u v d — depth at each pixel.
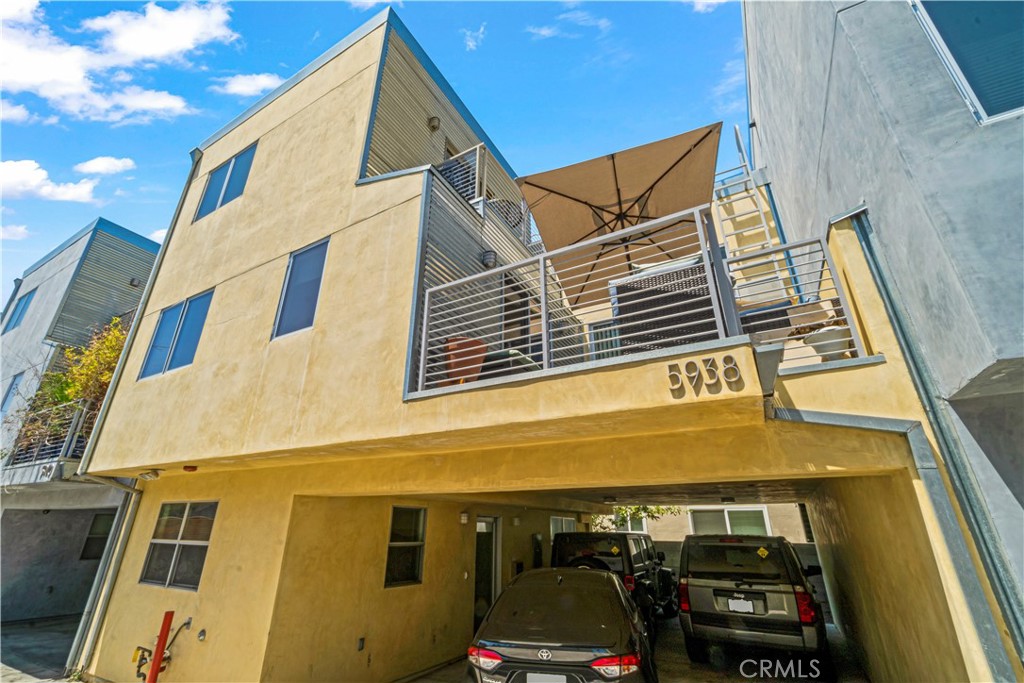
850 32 3.38
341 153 6.81
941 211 2.63
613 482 4.07
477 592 8.84
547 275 5.18
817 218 5.39
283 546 5.57
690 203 6.23
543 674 3.77
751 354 2.89
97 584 7.67
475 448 4.61
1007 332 2.26
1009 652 2.37
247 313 6.32
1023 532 2.42
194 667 5.62
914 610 3.50
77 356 11.54
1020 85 2.67
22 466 9.37
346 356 4.88
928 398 2.94
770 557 6.44
